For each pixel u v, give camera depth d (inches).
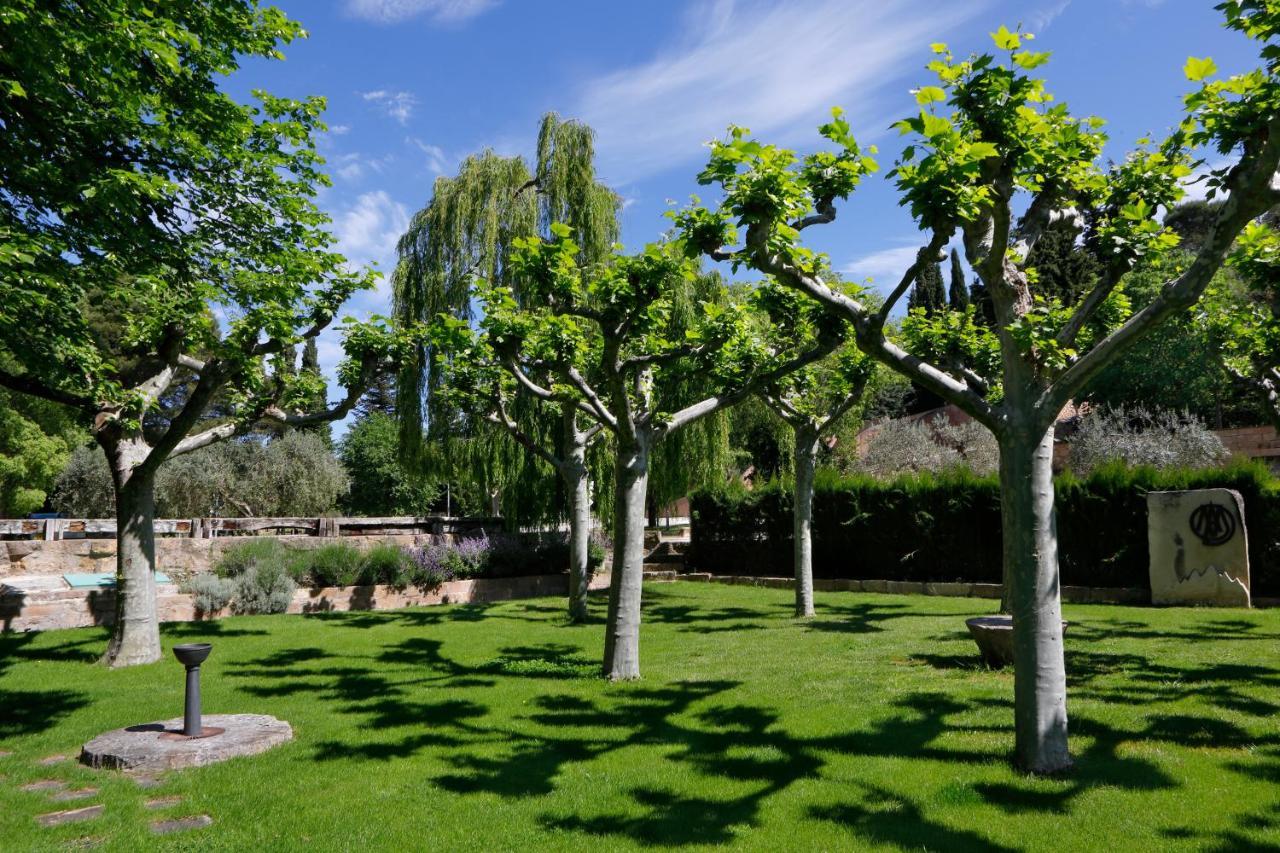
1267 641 372.5
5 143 318.0
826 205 255.9
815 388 572.1
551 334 356.2
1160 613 484.1
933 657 360.5
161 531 656.4
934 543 690.8
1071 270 1210.6
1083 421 965.8
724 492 851.4
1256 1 201.9
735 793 196.5
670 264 317.1
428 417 655.1
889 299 211.9
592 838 172.2
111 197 312.7
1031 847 160.7
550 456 553.9
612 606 344.8
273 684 336.8
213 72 397.4
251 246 417.7
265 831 177.9
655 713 276.5
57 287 288.2
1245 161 211.5
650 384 446.0
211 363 392.8
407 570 651.5
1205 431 874.8
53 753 241.4
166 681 345.7
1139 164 245.4
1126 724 236.8
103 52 304.7
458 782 209.2
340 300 436.5
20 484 1052.5
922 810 181.5
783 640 427.8
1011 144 208.7
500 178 629.0
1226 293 434.6
